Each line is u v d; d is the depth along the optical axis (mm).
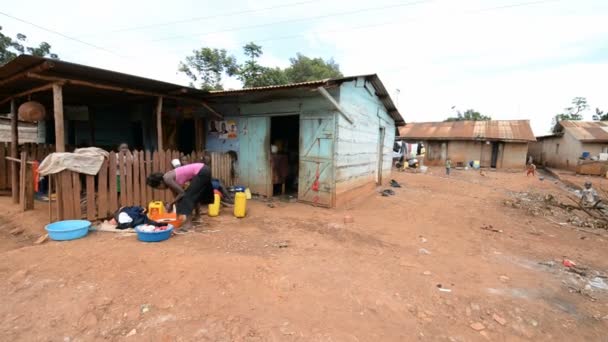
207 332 2363
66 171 4910
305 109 7629
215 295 2859
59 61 4719
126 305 2654
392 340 2400
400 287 3314
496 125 24125
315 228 5590
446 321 2721
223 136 9133
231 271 3338
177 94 7516
